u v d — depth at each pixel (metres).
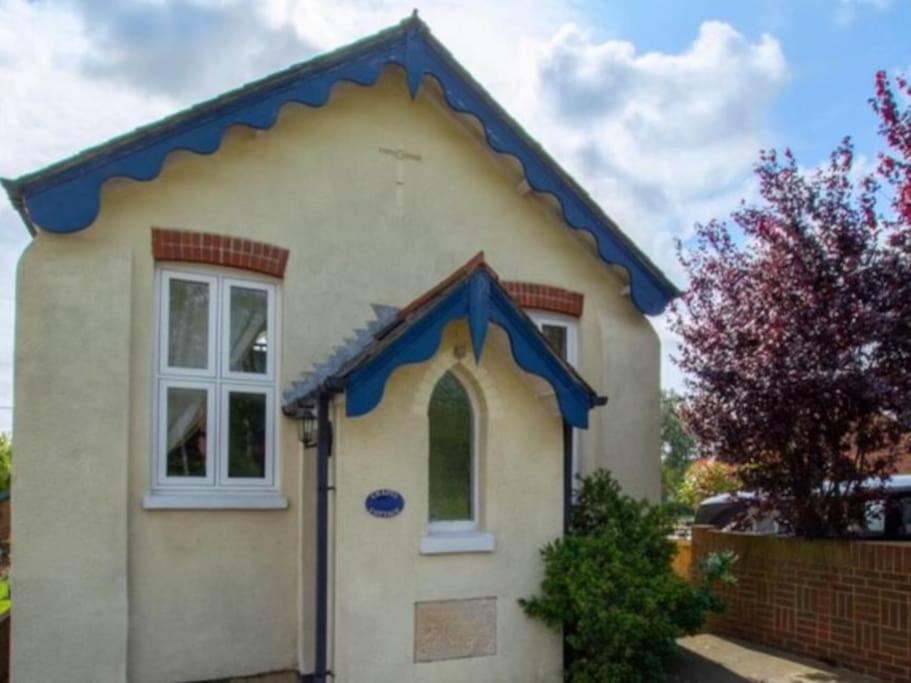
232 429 7.92
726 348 9.18
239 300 8.12
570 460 8.17
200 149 7.50
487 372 7.52
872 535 9.01
